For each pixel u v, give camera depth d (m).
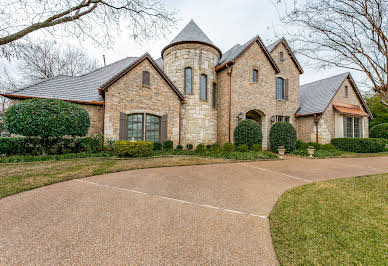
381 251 2.34
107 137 10.51
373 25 5.45
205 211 3.38
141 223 2.89
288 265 2.04
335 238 2.58
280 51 16.72
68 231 2.63
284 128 12.77
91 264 1.98
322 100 16.08
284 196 4.15
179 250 2.26
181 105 13.33
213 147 11.44
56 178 5.22
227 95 13.52
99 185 4.77
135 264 2.00
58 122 8.33
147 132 11.80
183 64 13.45
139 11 9.00
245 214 3.29
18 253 2.15
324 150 12.90
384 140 14.27
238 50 14.87
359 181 5.43
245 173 6.41
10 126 7.97
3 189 4.29
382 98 6.52
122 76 11.02
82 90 12.45
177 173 6.17
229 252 2.24
